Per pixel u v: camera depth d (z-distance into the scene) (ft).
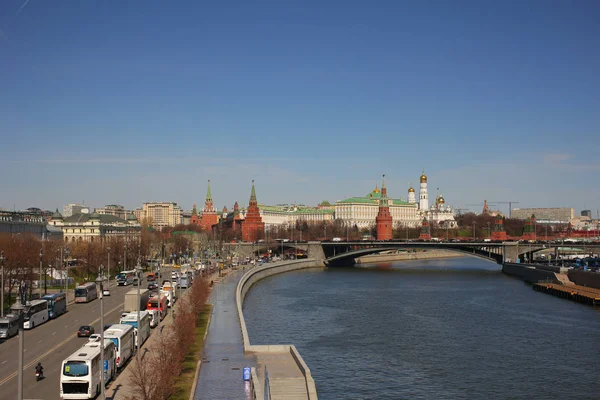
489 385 335.88
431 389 327.88
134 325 335.26
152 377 239.50
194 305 446.60
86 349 255.70
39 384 265.54
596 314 558.97
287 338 450.30
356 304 624.18
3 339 366.02
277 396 257.34
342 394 318.45
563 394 321.93
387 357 394.11
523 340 445.78
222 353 330.13
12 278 570.05
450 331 477.77
